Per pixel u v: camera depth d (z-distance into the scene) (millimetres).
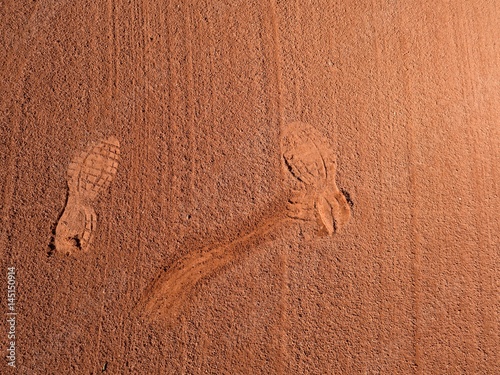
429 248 2928
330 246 2936
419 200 2961
